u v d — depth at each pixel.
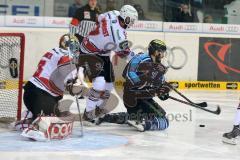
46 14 21.42
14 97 13.52
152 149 10.71
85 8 18.52
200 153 10.55
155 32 22.42
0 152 9.86
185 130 13.01
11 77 13.60
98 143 11.00
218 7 23.50
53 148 10.34
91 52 13.12
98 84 12.80
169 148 10.88
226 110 16.62
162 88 12.62
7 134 11.55
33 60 20.86
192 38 22.61
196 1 22.92
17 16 20.94
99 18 13.11
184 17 22.80
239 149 11.11
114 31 12.71
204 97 19.78
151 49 12.39
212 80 22.92
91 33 13.18
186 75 22.62
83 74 13.88
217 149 10.99
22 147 10.32
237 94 21.34
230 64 23.11
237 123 11.65
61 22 21.52
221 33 23.11
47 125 11.00
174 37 22.45
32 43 20.83
